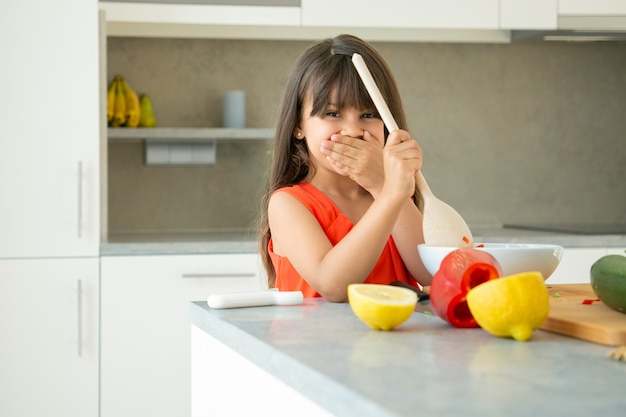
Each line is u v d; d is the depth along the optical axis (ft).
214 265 8.15
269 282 5.41
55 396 7.95
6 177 7.93
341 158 4.53
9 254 7.92
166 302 8.08
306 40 10.12
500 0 9.40
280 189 4.77
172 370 8.08
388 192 3.86
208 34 9.50
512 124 10.73
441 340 2.79
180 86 9.98
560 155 10.85
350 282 3.87
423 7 9.25
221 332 3.30
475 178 10.68
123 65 9.87
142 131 8.96
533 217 10.82
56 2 8.04
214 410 3.51
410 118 10.50
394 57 10.43
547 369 2.30
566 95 10.84
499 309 2.73
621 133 10.98
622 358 2.42
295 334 2.93
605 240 8.86
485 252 3.12
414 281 4.96
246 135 9.18
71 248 8.00
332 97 4.68
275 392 2.70
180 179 10.04
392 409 1.86
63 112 8.03
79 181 8.00
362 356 2.49
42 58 8.01
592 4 9.55
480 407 1.88
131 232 9.87
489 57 10.64
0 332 7.89
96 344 8.00
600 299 3.17
